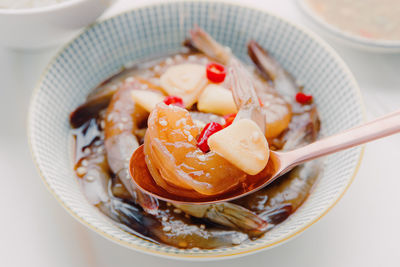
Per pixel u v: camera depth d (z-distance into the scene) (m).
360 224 0.22
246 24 0.27
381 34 0.28
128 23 0.26
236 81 0.23
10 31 0.24
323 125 0.24
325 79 0.25
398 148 0.25
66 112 0.25
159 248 0.19
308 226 0.19
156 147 0.20
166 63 0.26
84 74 0.26
